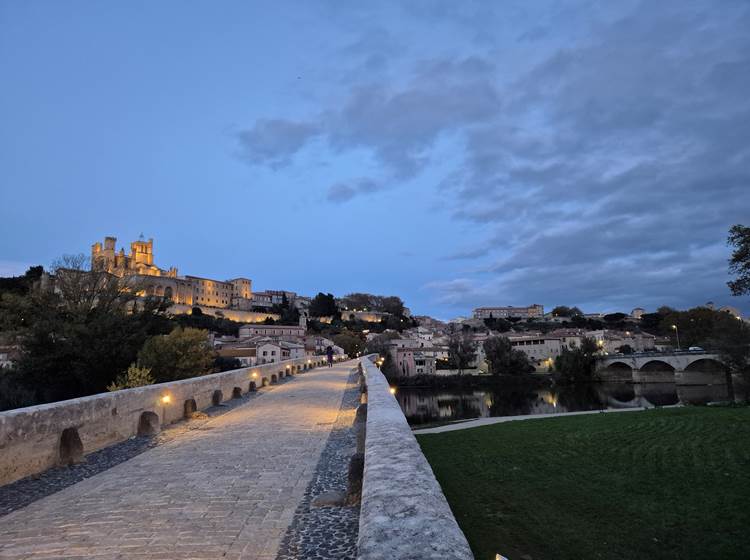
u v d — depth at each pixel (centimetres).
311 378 3198
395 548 239
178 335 3088
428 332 16862
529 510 1095
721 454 1499
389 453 464
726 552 861
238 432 1160
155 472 780
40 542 487
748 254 2805
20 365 3503
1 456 730
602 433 1991
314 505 587
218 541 479
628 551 877
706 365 9425
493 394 8562
